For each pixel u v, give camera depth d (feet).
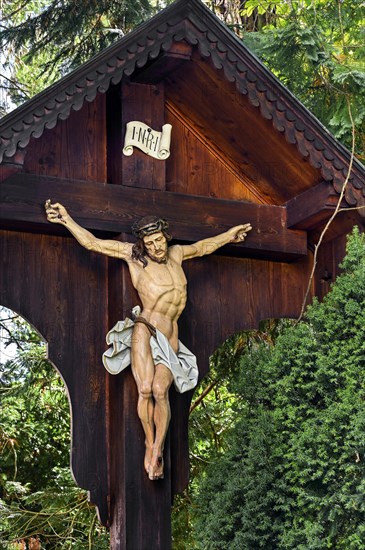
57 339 32.78
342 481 32.65
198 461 45.29
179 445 33.09
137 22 50.19
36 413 54.85
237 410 35.94
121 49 31.83
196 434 45.75
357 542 31.71
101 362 33.01
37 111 30.96
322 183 34.09
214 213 34.32
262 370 34.88
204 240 33.86
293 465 33.19
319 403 33.65
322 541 32.24
